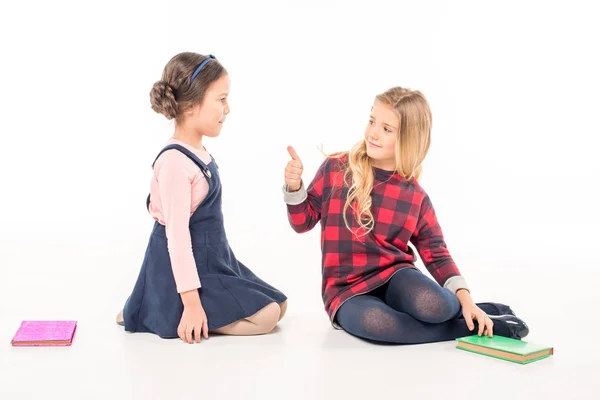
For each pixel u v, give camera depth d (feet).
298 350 6.06
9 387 5.08
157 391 5.02
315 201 6.92
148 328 6.61
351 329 6.43
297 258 10.88
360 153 6.76
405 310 6.33
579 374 5.49
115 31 17.11
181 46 17.17
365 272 6.67
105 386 5.11
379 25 17.39
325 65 17.34
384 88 17.43
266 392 5.02
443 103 17.67
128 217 14.47
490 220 14.58
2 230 12.94
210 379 5.28
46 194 16.17
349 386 5.15
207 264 6.57
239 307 6.47
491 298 8.29
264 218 14.33
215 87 6.53
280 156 17.39
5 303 7.77
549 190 16.78
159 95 6.49
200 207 6.59
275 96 17.35
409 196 6.79
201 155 6.63
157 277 6.52
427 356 5.91
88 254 10.94
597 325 7.08
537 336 6.63
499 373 5.48
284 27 17.25
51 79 17.08
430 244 6.93
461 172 17.63
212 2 17.15
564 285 9.05
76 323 6.78
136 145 17.25
